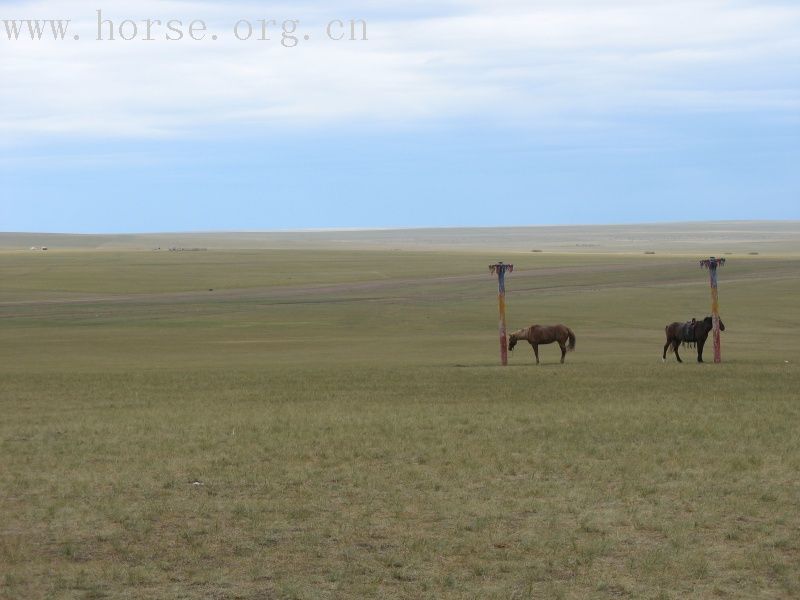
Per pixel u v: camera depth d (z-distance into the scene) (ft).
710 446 60.90
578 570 37.65
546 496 48.80
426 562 38.86
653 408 78.79
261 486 51.90
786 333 176.86
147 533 43.27
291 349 157.07
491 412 78.33
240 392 97.04
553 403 84.17
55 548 41.24
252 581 36.99
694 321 123.95
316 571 37.93
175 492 50.83
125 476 54.70
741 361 125.08
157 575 37.60
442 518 45.11
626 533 42.39
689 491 48.85
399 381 104.78
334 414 78.59
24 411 84.74
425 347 158.51
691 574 36.99
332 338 177.27
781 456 57.21
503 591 35.45
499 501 47.88
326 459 59.06
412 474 54.13
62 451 63.00
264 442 65.16
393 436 66.44
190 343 169.17
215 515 46.21
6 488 51.98
